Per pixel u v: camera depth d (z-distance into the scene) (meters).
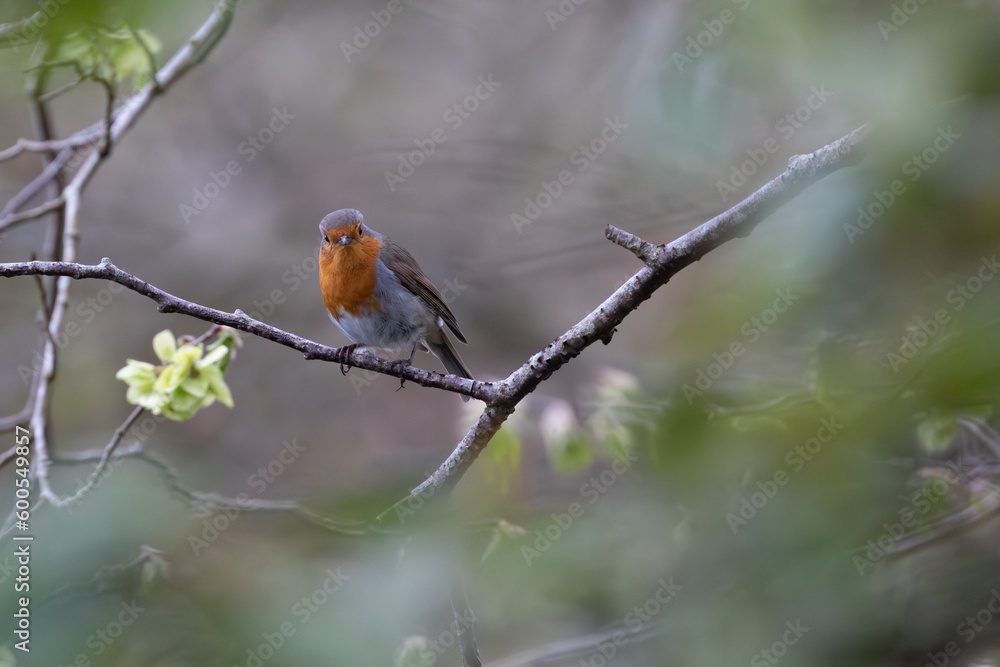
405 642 5.79
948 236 5.68
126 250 20.61
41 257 19.44
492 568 7.95
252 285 20.53
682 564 8.46
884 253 6.00
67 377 18.03
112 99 10.09
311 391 19.72
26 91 9.95
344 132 21.17
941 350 5.56
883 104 5.81
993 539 9.48
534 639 9.98
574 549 8.39
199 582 5.34
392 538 5.37
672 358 8.20
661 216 15.77
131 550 5.54
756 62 9.78
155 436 16.66
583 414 10.21
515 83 20.02
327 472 9.35
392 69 20.88
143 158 21.17
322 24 20.70
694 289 8.95
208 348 8.15
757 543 7.49
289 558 5.36
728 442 7.75
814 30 6.84
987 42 5.42
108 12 7.62
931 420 7.41
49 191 13.05
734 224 6.21
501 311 20.55
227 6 10.65
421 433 19.19
